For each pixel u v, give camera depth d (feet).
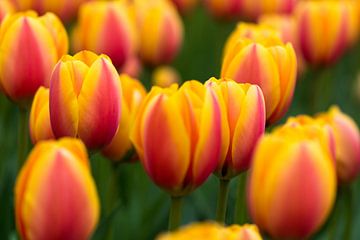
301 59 4.48
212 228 1.95
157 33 4.55
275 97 2.84
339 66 7.17
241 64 2.84
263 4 5.41
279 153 2.25
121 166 3.74
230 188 4.01
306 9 4.30
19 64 2.98
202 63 6.62
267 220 2.28
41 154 2.18
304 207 2.27
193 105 2.48
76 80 2.65
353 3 5.71
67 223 2.19
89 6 3.84
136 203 4.10
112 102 2.66
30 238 2.20
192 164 2.51
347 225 3.48
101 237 3.15
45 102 2.78
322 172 2.26
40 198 2.17
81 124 2.65
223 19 5.62
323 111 5.28
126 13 3.86
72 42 4.94
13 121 4.82
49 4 4.54
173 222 2.59
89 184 2.18
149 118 2.49
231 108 2.58
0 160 3.80
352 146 3.30
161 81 5.04
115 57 3.80
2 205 3.39
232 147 2.60
